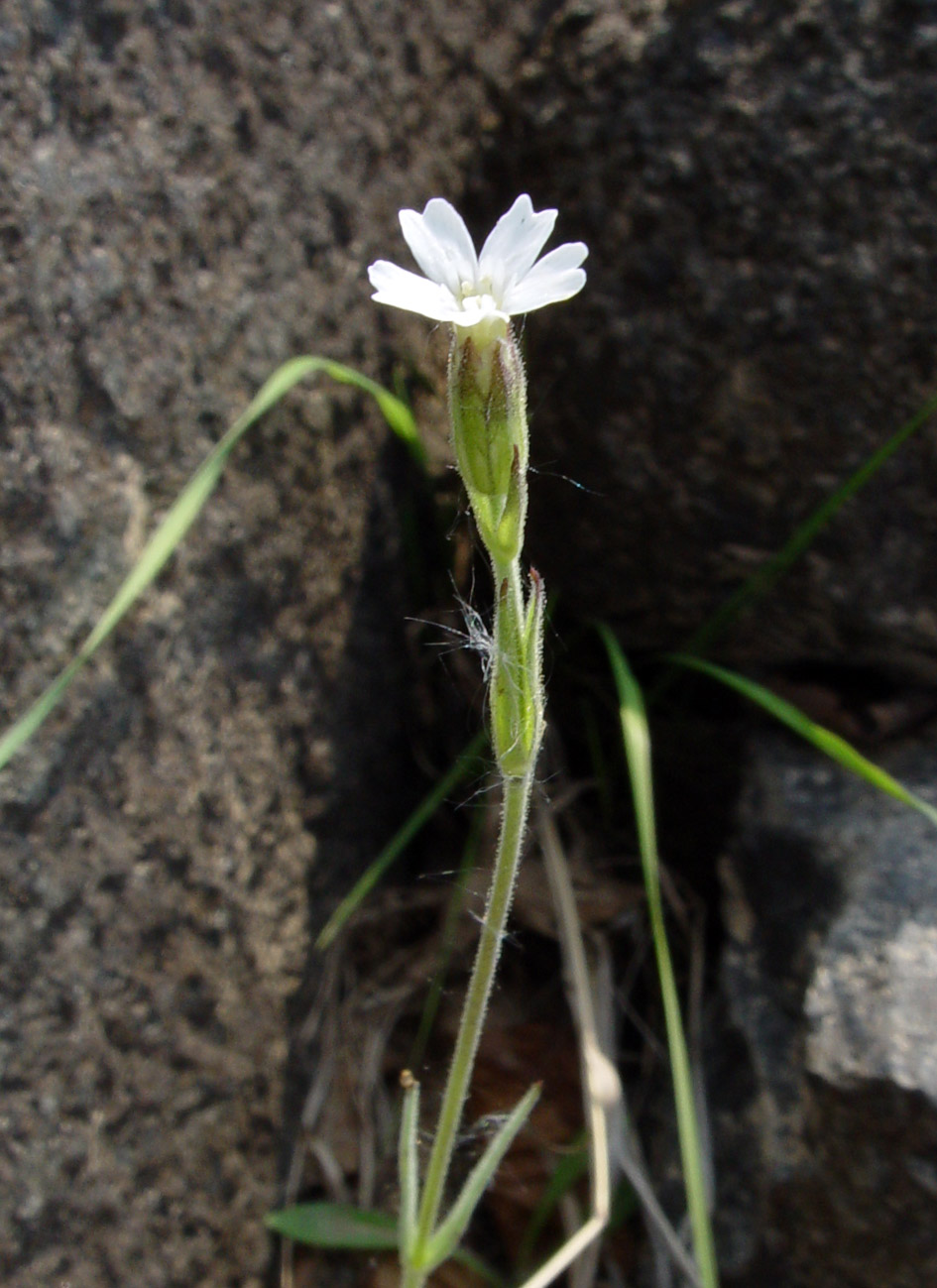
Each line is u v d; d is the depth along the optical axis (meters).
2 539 0.11
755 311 0.14
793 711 0.13
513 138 0.15
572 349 0.14
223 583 0.13
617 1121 0.14
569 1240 0.13
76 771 0.11
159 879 0.12
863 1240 0.11
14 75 0.11
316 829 0.15
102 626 0.10
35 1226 0.11
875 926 0.13
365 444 0.15
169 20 0.12
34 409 0.11
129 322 0.12
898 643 0.14
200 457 0.12
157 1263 0.12
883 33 0.13
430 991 0.16
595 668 0.17
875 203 0.13
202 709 0.13
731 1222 0.13
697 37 0.14
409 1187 0.11
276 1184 0.14
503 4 0.16
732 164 0.14
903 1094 0.11
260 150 0.13
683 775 0.16
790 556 0.14
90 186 0.11
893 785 0.12
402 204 0.15
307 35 0.14
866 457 0.14
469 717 0.17
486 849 0.17
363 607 0.16
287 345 0.14
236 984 0.13
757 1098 0.13
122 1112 0.12
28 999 0.11
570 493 0.15
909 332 0.13
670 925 0.16
